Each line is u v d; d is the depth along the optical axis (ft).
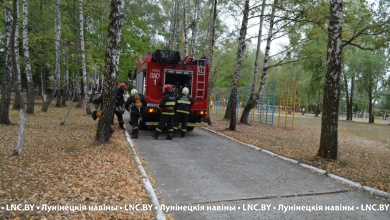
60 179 19.17
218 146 34.86
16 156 24.21
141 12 86.84
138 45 75.72
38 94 131.95
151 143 35.06
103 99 30.22
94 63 69.92
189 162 26.78
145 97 40.68
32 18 71.51
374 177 23.31
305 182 21.79
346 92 129.49
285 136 48.65
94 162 23.38
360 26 34.09
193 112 41.68
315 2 45.01
